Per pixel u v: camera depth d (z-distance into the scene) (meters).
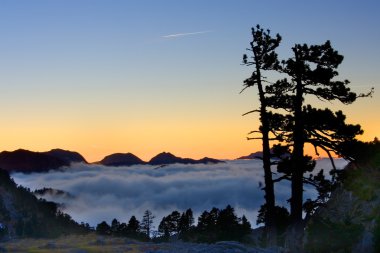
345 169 28.59
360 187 28.56
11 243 33.38
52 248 30.12
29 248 30.55
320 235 27.66
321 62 30.05
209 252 24.34
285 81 30.44
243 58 31.59
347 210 29.16
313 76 29.17
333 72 29.89
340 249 26.34
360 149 27.88
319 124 28.42
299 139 29.34
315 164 29.52
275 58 30.83
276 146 30.06
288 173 29.80
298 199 29.16
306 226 30.12
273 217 30.41
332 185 28.53
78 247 29.81
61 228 98.50
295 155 29.38
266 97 30.69
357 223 27.16
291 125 29.56
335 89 29.27
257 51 31.34
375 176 28.08
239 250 24.69
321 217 29.02
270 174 30.33
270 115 29.78
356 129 28.27
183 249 26.20
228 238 63.00
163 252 25.53
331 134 28.92
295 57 30.28
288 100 29.98
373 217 26.58
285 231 31.55
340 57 29.69
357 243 25.84
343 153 28.59
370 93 29.44
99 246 30.25
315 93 30.00
